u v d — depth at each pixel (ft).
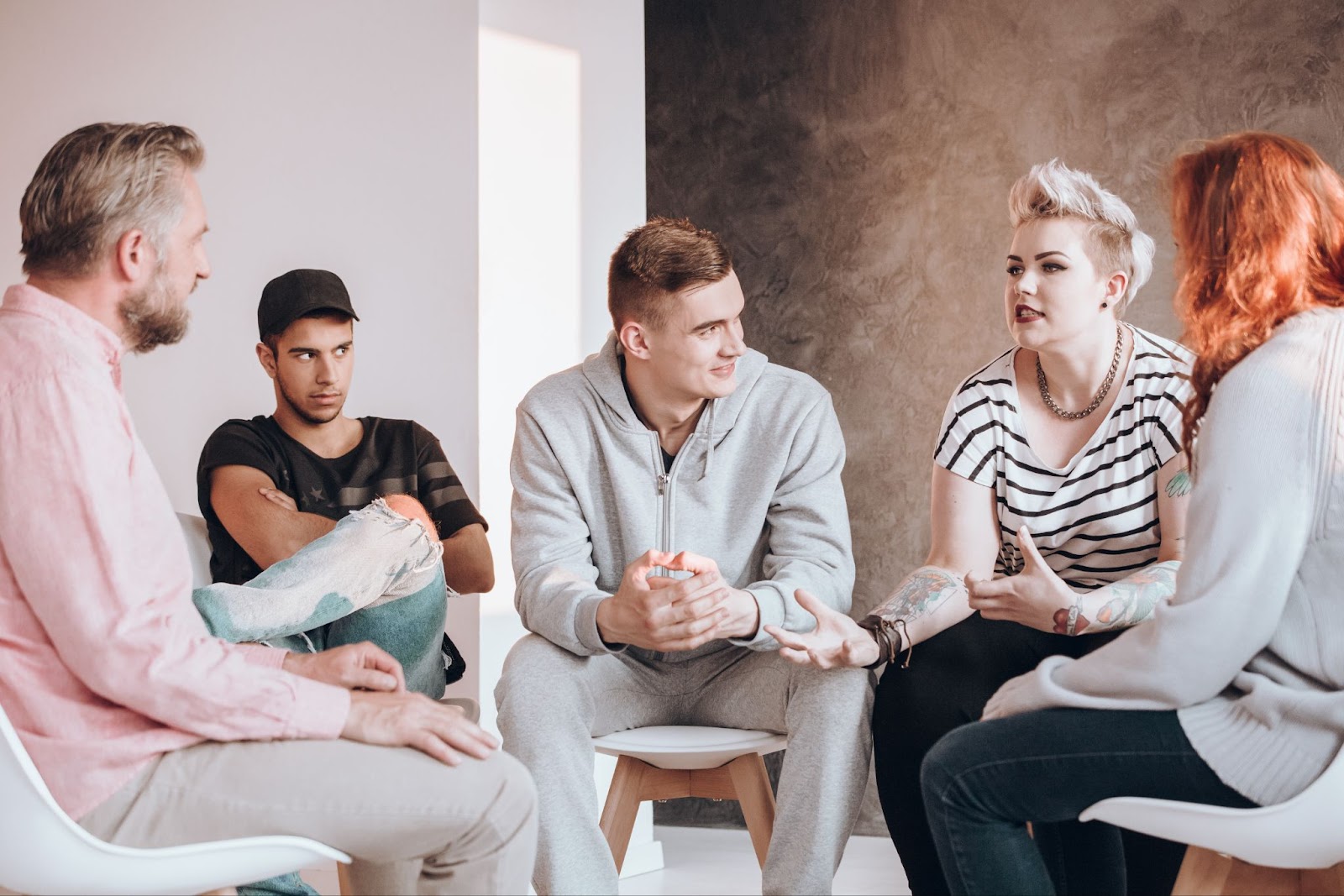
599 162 10.37
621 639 6.32
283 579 6.17
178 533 5.14
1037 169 6.86
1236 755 4.73
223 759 4.95
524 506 7.20
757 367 7.30
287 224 9.82
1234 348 4.99
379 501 6.64
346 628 6.51
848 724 6.26
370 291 9.57
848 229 12.33
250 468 8.71
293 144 9.84
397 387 9.45
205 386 9.87
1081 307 6.69
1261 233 5.03
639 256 6.82
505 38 9.61
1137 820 4.96
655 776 6.93
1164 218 11.35
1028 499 6.95
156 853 4.77
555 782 6.30
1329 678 4.73
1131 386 6.75
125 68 10.41
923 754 6.21
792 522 7.04
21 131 10.72
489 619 9.28
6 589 4.94
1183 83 11.35
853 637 6.28
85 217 5.17
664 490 7.13
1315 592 4.75
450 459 9.27
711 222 12.82
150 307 5.34
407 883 6.05
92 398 4.91
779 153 12.60
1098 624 5.99
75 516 4.79
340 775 4.94
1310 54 11.01
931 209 12.05
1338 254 5.00
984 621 6.66
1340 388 4.67
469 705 6.81
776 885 6.21
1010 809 5.15
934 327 12.01
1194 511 4.83
